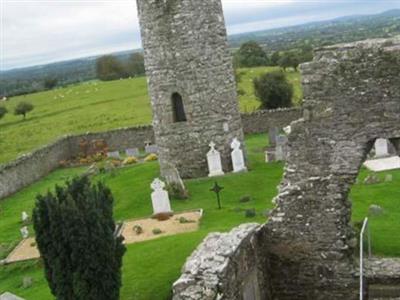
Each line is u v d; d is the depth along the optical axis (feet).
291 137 38.91
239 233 38.17
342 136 37.68
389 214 54.65
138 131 130.62
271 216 40.55
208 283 32.09
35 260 56.59
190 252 47.16
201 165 75.66
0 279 54.49
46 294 46.78
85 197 35.78
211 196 68.69
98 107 217.36
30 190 99.86
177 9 71.56
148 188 75.46
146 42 74.84
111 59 369.50
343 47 36.73
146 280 43.50
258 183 71.92
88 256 34.96
